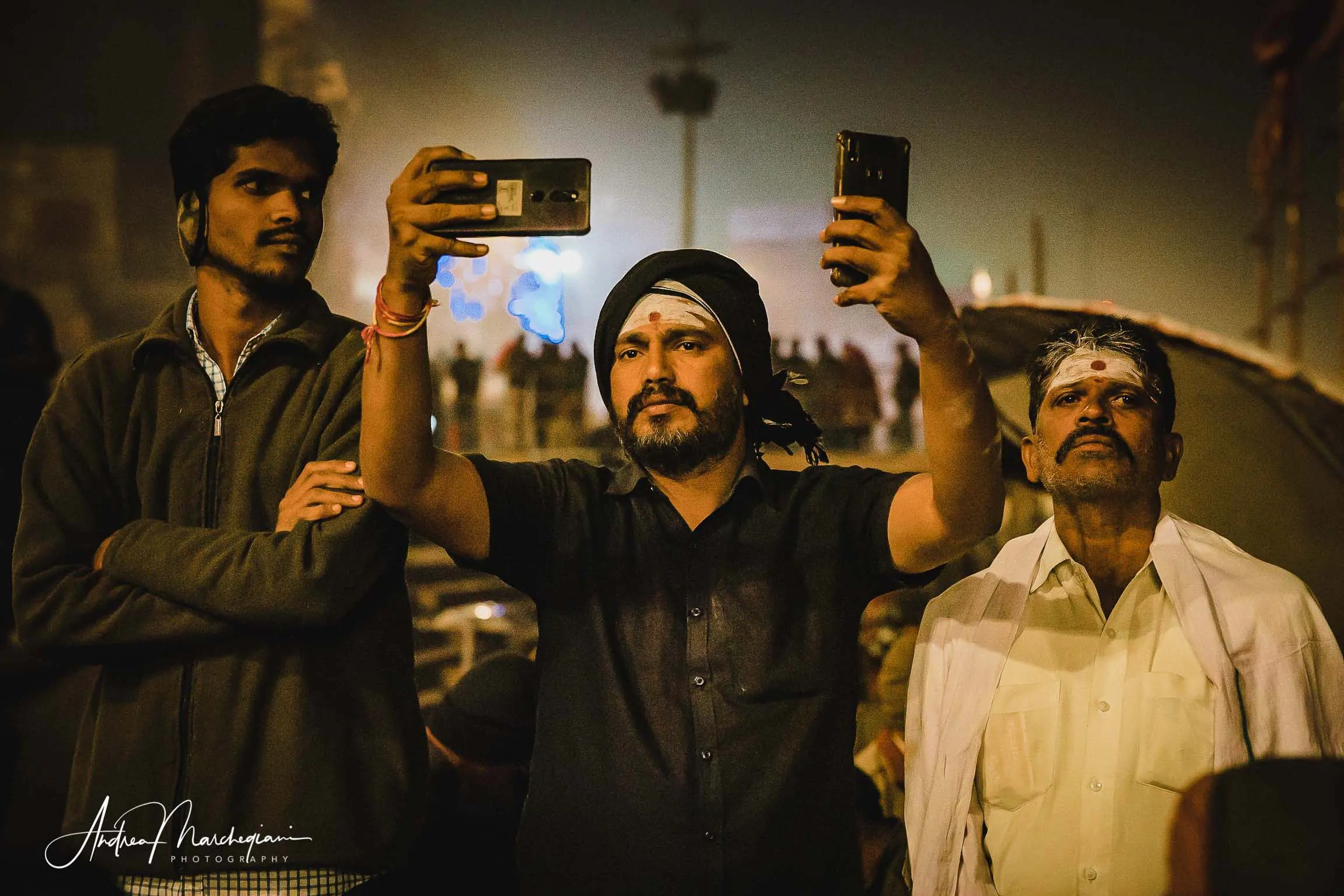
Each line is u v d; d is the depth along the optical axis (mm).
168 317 2125
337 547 1917
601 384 2090
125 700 1997
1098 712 1982
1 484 5410
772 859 1843
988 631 2082
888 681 3219
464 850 2596
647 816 1842
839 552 2010
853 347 8602
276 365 2090
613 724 1896
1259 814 1217
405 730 2057
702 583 1981
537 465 2100
